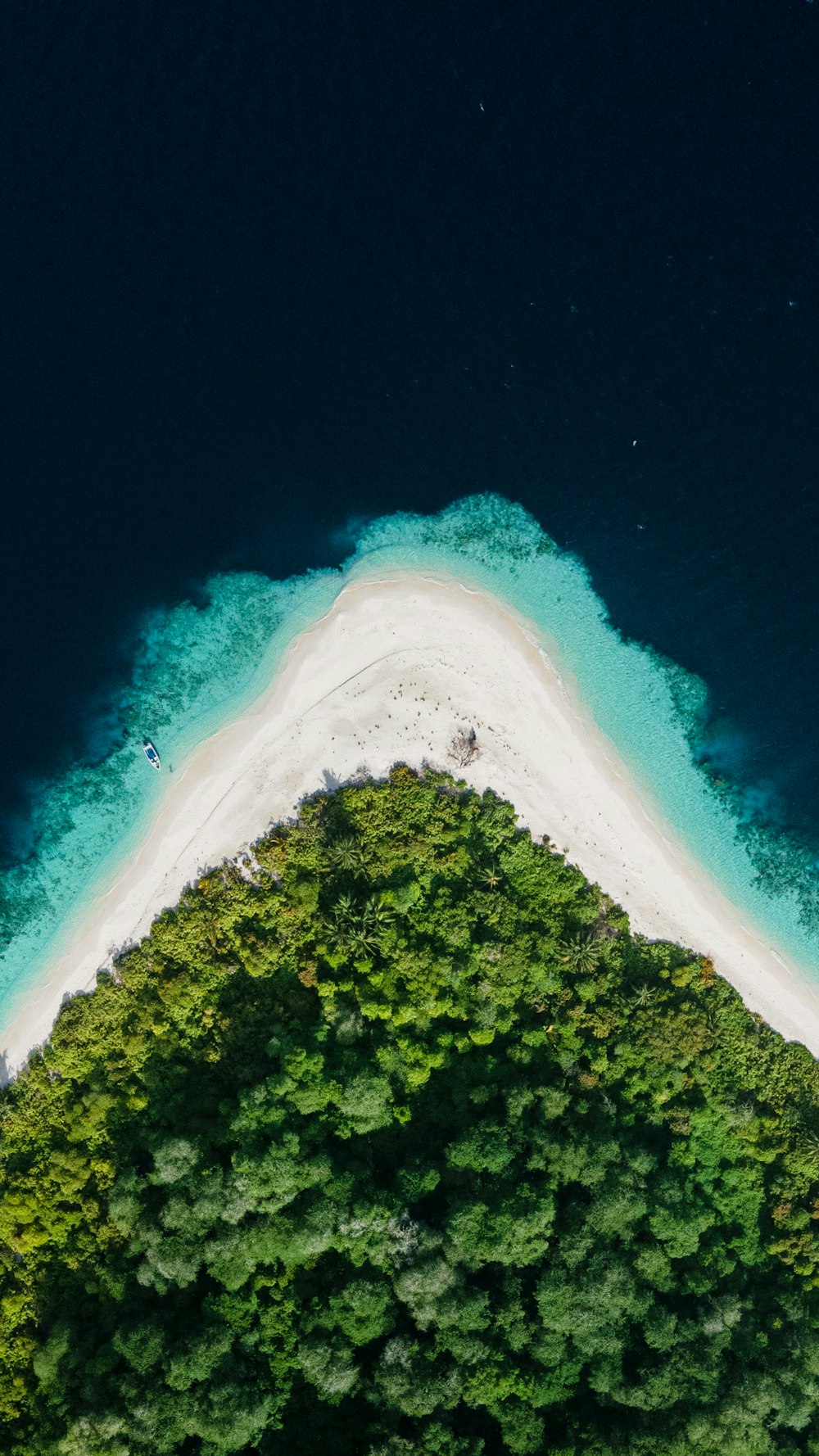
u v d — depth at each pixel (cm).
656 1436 5544
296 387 6253
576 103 6309
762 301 6366
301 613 6331
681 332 6356
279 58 6269
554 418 6353
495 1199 5728
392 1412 5462
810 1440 5891
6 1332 5819
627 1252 5856
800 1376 5831
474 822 6375
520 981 6181
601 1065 6128
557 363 6322
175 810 6319
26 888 6278
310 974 6041
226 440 6256
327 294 6253
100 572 6256
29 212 6281
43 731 6253
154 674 6312
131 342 6250
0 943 6269
